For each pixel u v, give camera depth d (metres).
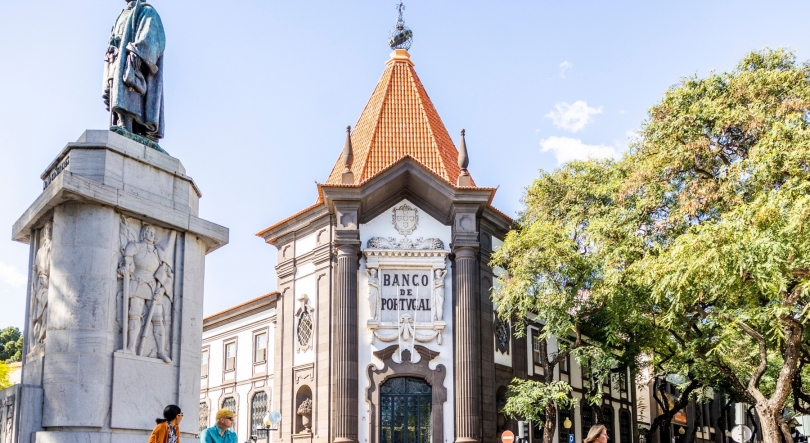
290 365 40.78
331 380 37.91
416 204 39.78
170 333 15.57
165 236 15.86
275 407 41.31
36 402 13.96
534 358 44.22
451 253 39.00
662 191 30.33
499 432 39.72
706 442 68.38
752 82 28.92
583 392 48.75
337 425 36.69
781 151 25.00
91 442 13.85
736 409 73.94
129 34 16.53
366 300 38.28
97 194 14.52
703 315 30.27
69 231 14.59
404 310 38.44
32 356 14.98
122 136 15.53
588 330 39.00
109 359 14.41
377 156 41.31
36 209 15.21
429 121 43.16
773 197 23.34
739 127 28.77
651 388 61.12
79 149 15.07
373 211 39.50
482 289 39.59
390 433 37.34
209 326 51.72
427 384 37.88
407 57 45.81
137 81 16.31
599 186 36.97
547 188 38.81
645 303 31.91
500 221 41.31
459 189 38.16
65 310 14.28
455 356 37.81
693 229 27.31
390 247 38.88
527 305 34.88
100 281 14.46
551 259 34.34
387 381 37.84
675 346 37.28
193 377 15.76
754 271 22.62
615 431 52.44
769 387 41.16
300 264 41.44
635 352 38.16
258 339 46.41
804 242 22.12
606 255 31.83
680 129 29.39
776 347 29.86
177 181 16.25
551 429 36.59
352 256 38.28
